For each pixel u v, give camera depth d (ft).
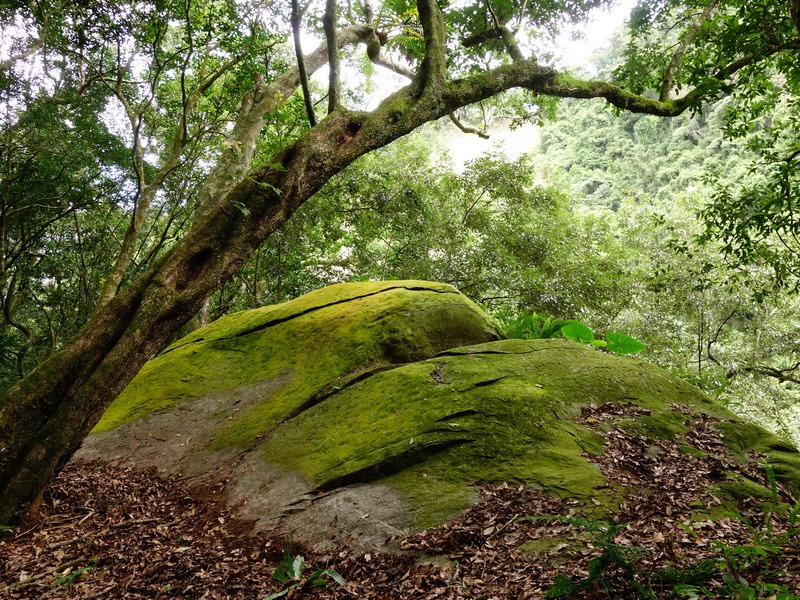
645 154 135.23
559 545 10.73
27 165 42.24
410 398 18.01
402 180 60.80
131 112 38.14
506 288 56.03
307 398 20.76
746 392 54.29
